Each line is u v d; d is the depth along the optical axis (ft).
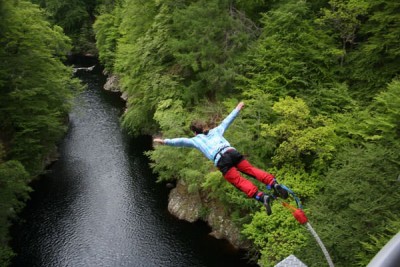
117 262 57.82
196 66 66.95
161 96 75.10
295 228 47.93
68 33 174.81
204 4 71.77
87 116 105.70
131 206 70.49
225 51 68.03
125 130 98.07
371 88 59.26
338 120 54.85
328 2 63.41
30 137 73.10
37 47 76.48
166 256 58.65
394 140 43.68
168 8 75.66
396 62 57.93
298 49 62.54
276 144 55.88
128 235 63.26
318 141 50.93
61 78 83.30
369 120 47.57
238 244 57.93
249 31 71.36
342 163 47.34
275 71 62.44
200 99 71.56
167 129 69.21
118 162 84.89
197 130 22.18
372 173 40.60
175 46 69.26
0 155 64.13
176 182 76.74
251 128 55.83
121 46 98.48
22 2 78.02
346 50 66.59
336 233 38.75
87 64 155.84
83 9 176.24
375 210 38.42
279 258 46.62
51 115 76.74
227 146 20.52
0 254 55.26
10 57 71.26
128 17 93.71
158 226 64.90
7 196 56.24
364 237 37.52
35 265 57.41
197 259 57.67
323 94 59.62
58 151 88.58
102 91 123.54
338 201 42.39
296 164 53.62
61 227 65.51
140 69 83.25
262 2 74.02
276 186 18.74
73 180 78.38
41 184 77.00
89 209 69.92
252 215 52.44
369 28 61.00
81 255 59.36
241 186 19.38
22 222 66.74
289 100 55.11
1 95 71.87
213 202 63.82
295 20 63.05
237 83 67.00
